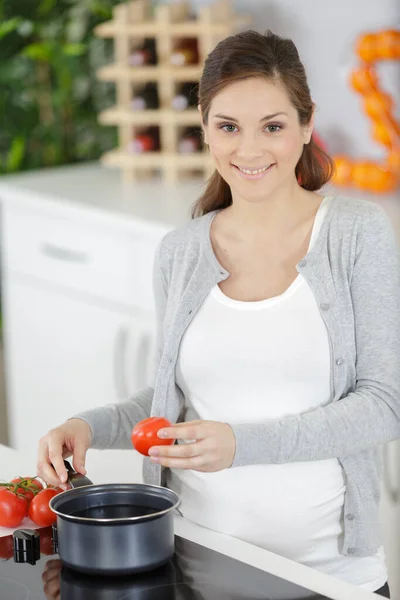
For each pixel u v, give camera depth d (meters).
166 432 1.63
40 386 4.14
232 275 1.92
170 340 1.92
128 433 1.99
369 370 1.84
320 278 1.84
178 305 1.92
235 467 1.85
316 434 1.74
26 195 3.94
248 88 1.74
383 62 3.56
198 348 1.89
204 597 1.45
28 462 2.05
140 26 3.94
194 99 3.93
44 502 1.71
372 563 1.89
